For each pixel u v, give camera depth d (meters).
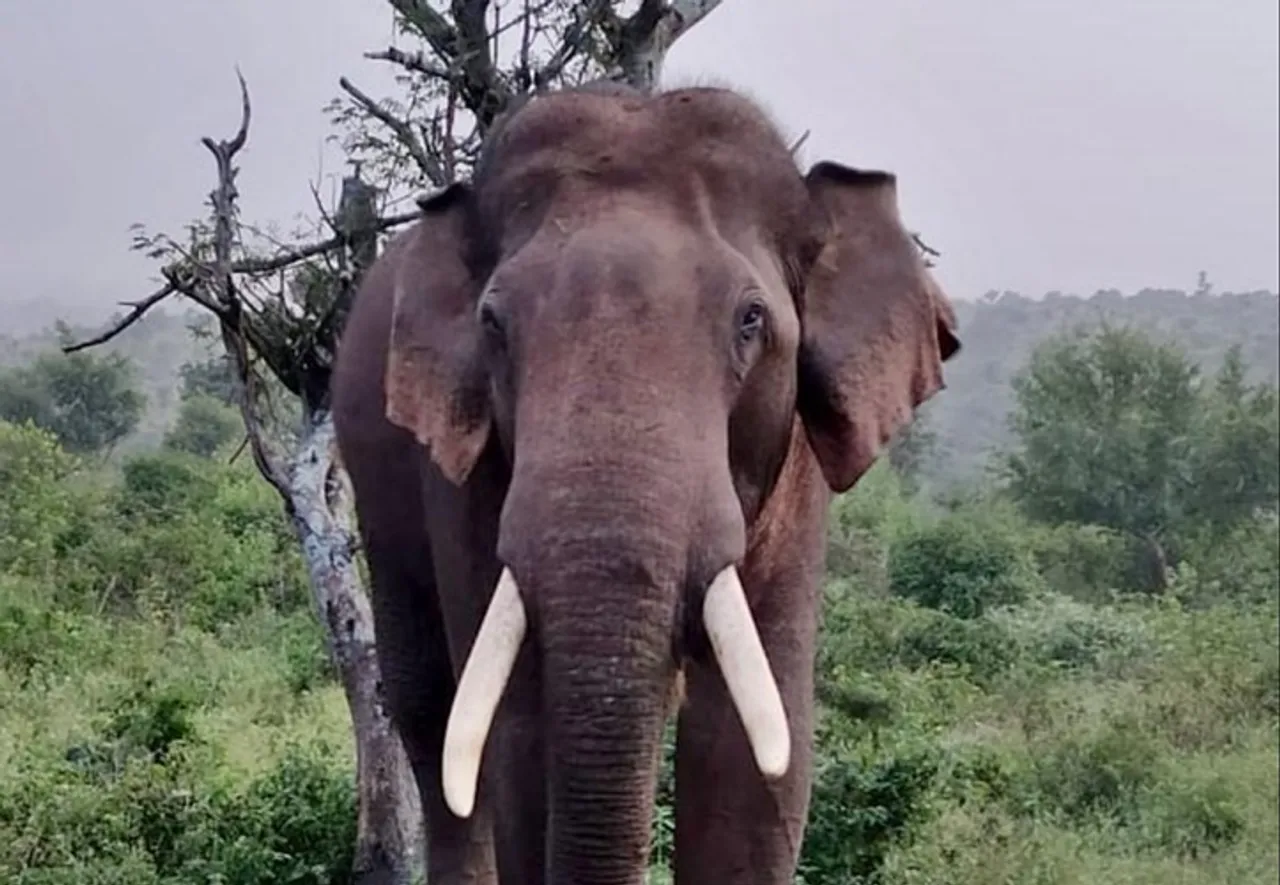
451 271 4.94
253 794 10.27
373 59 9.11
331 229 9.39
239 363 9.45
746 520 4.65
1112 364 44.59
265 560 20.56
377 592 6.92
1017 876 10.72
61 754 11.60
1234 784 13.91
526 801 4.88
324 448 9.46
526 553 4.05
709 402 4.25
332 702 15.86
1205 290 126.00
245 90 9.24
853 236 4.90
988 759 13.11
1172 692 18.17
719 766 5.17
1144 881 11.48
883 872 10.19
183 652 17.06
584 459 4.08
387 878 9.23
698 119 4.74
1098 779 14.33
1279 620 22.17
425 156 9.25
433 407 4.81
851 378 4.75
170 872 9.49
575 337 4.25
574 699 3.97
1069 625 23.00
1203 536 39.84
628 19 8.96
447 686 6.92
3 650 15.43
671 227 4.49
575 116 4.75
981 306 140.50
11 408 17.28
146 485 21.53
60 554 18.17
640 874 4.04
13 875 9.18
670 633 4.05
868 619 21.80
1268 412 43.44
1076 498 43.66
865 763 10.91
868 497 36.19
